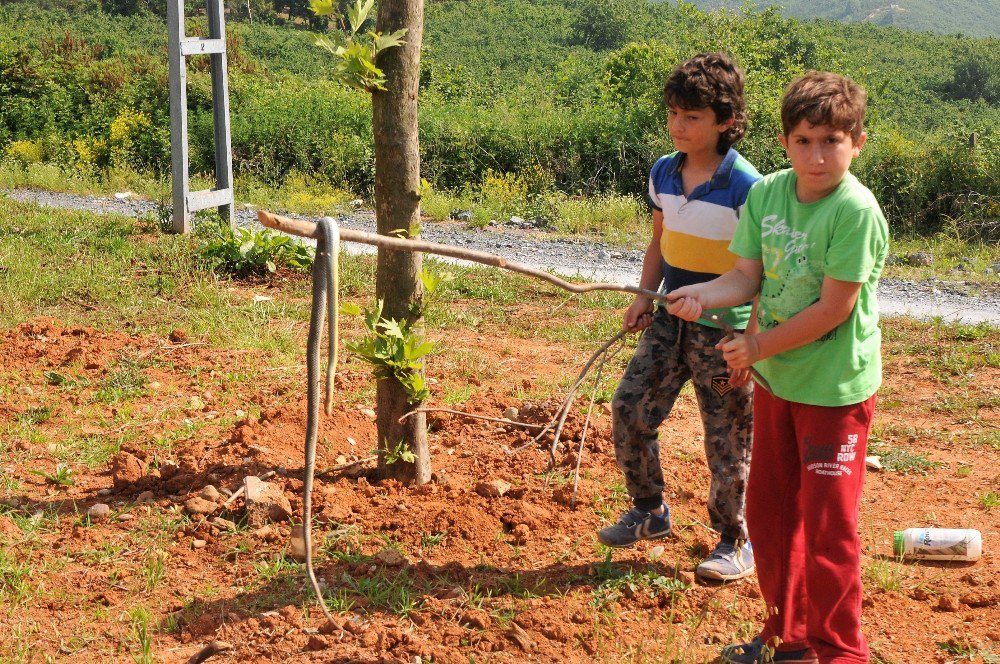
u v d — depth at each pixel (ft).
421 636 11.00
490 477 15.42
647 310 12.25
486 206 48.65
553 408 17.53
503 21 308.19
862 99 9.00
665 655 10.68
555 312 27.27
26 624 11.12
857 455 9.55
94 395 18.81
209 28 35.06
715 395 11.66
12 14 232.53
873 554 13.38
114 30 226.38
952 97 249.75
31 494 14.55
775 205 9.73
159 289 27.43
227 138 35.81
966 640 11.07
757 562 10.28
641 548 13.19
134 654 10.62
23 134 63.93
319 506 14.01
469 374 21.07
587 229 45.14
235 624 11.16
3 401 18.16
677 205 11.41
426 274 13.76
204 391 19.42
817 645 9.46
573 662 10.66
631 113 54.90
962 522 14.43
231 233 30.40
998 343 25.55
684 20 63.57
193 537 13.29
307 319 25.27
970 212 45.78
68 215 36.96
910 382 22.11
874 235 9.08
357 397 19.10
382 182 13.62
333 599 11.69
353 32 12.71
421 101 65.72
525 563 12.76
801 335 9.29
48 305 25.58
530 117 57.77
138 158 58.03
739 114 11.02
